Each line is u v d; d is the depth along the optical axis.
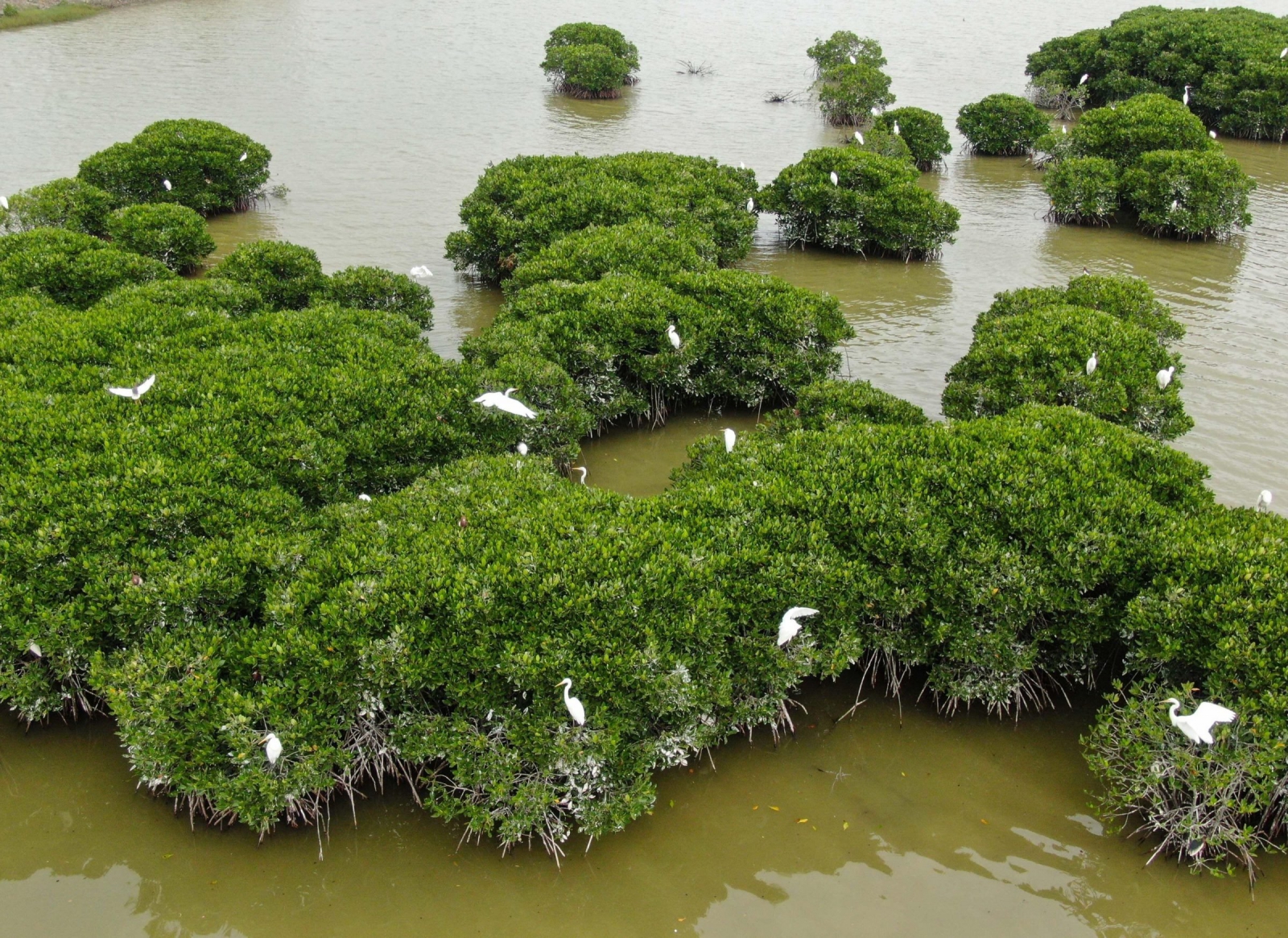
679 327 17.05
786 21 58.97
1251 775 8.32
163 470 10.95
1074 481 11.04
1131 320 17.75
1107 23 58.16
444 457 13.65
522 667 8.81
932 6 64.19
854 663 11.13
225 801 8.32
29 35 48.47
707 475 12.30
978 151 36.59
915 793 9.53
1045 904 8.35
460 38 52.84
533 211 22.52
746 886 8.52
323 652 8.88
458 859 8.76
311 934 8.04
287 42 50.12
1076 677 10.45
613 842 8.95
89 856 8.67
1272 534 10.11
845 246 25.92
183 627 9.43
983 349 16.30
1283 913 8.30
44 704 9.60
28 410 11.91
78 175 27.02
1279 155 35.75
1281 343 19.81
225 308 16.97
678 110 40.09
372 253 24.56
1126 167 28.89
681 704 8.96
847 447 12.23
